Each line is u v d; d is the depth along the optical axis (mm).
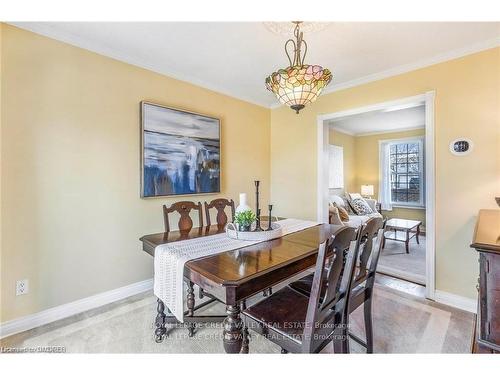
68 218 2088
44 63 1949
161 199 2705
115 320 2018
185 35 2057
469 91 2195
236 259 1406
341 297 1321
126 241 2445
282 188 3887
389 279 2875
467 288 2223
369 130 5812
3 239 1792
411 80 2535
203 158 3062
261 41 2143
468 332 1854
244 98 3637
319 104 3371
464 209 2234
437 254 2369
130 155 2461
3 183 1787
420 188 5449
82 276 2168
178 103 2854
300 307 1396
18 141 1844
